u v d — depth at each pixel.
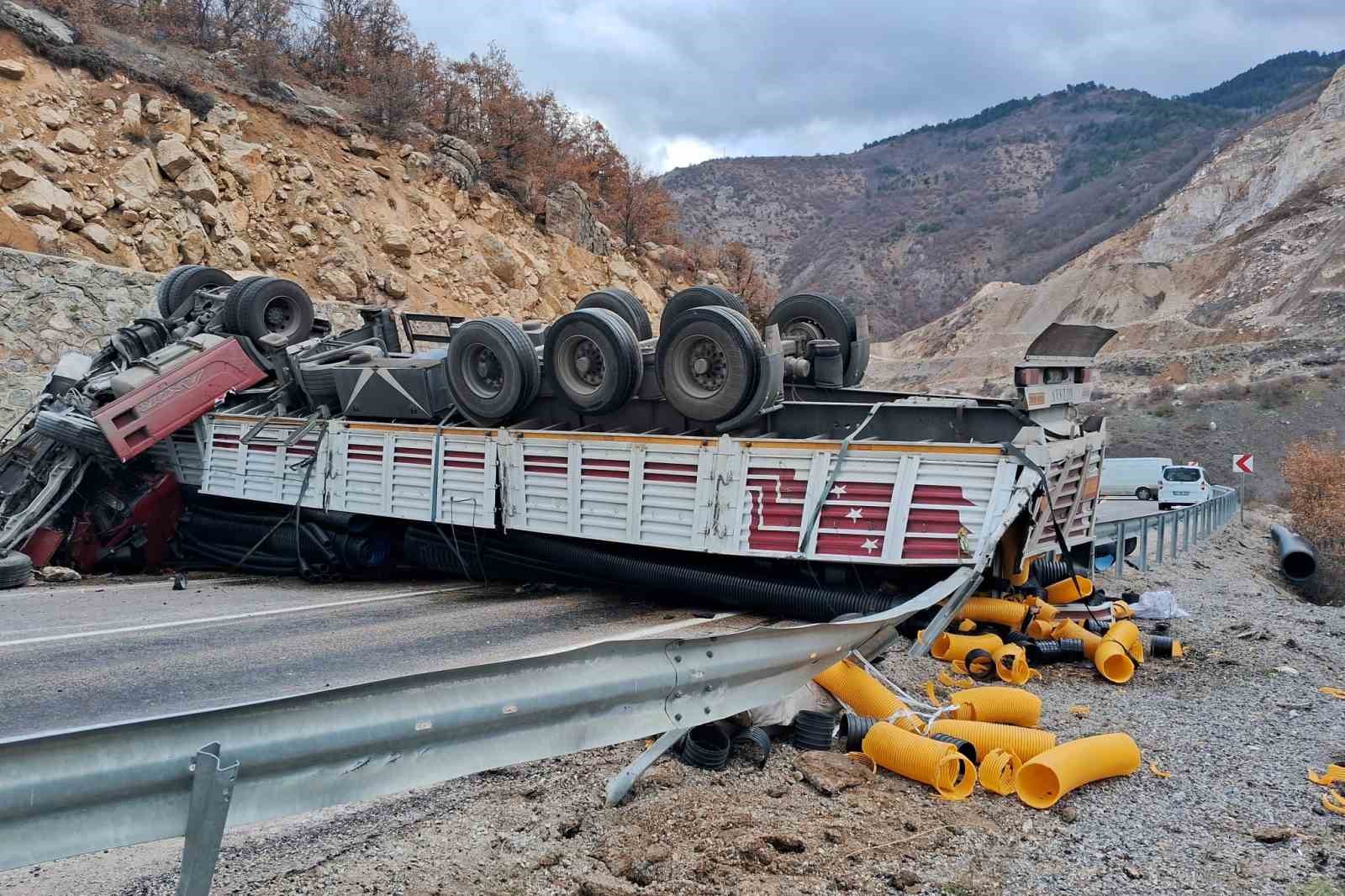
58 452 12.90
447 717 3.40
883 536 7.47
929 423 7.99
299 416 12.13
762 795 4.75
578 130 32.41
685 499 8.38
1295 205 91.19
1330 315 67.31
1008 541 7.91
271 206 20.94
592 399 9.23
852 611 7.69
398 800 4.74
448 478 10.06
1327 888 3.90
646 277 31.28
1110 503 32.25
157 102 20.19
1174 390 56.81
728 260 36.94
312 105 24.09
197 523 13.20
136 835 2.81
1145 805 4.82
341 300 20.69
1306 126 105.69
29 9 20.36
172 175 19.28
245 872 3.96
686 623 8.45
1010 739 5.18
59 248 16.61
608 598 9.89
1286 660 7.99
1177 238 110.81
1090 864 4.16
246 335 13.35
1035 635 7.79
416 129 26.09
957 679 6.96
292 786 3.09
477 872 3.96
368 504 10.80
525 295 24.41
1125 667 7.20
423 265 22.84
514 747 3.61
